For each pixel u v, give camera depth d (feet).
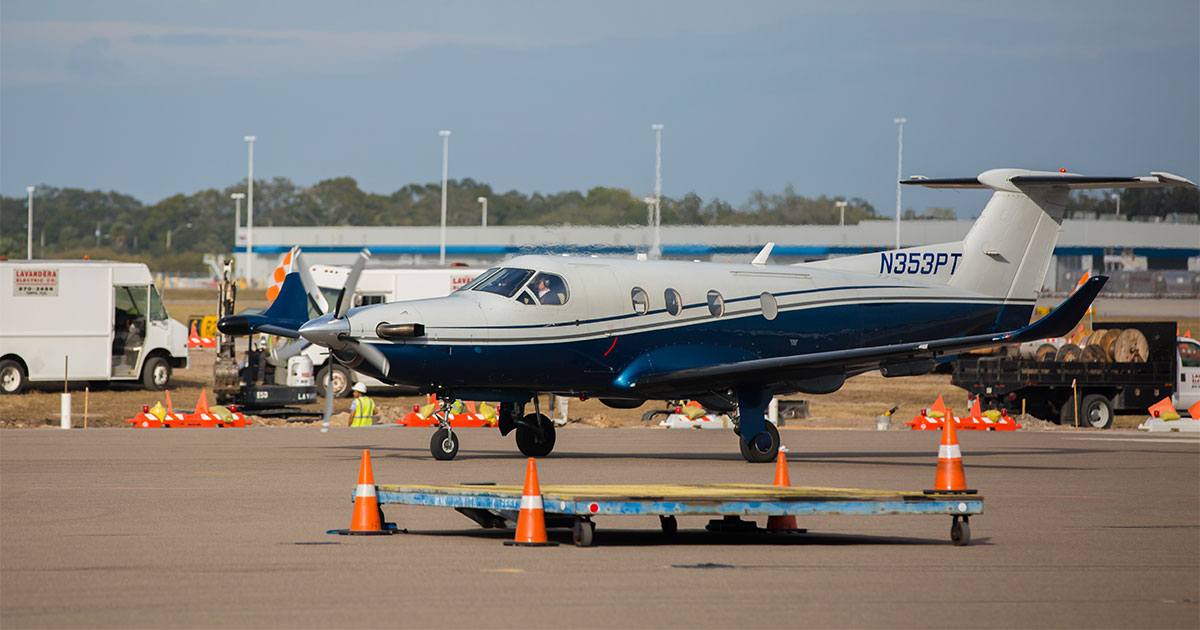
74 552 113.70
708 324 237.25
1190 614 91.30
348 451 238.89
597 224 534.78
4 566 106.01
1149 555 120.16
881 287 257.55
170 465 204.33
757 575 104.99
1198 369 376.68
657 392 232.73
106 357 386.73
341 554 113.29
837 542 126.72
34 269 378.12
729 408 236.63
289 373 347.97
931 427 351.46
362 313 212.02
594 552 116.78
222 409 322.75
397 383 217.56
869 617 88.79
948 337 264.31
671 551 118.11
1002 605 93.81
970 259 266.57
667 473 197.98
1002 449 275.39
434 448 220.64
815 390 234.17
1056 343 478.59
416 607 89.81
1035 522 146.41
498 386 223.30
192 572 103.45
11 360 376.07
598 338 226.79
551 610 89.40
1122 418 416.87
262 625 83.61
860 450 264.52
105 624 83.51
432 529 132.36
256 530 128.98
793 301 247.09
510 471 197.16
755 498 117.50
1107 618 89.66
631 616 87.81
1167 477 208.33
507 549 117.50
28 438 266.16
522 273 225.76
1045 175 263.90
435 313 215.31
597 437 297.12
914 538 130.93
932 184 272.51
